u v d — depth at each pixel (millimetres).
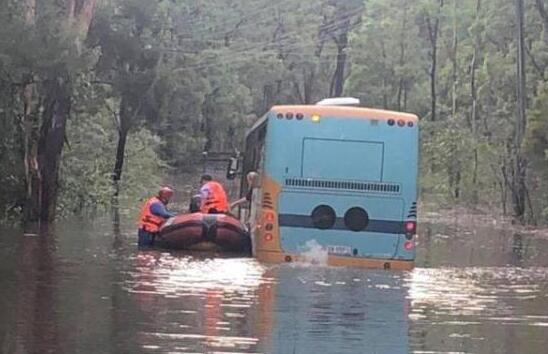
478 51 91438
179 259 29172
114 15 65750
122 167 77500
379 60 118562
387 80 119438
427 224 61906
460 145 89000
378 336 16734
